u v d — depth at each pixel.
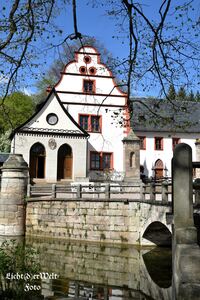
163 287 14.03
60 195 28.06
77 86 40.38
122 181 34.22
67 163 37.25
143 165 46.19
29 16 9.09
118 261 18.69
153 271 16.56
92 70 40.72
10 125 12.19
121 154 40.25
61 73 40.34
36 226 27.41
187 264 5.34
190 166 6.69
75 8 8.86
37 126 36.56
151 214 21.19
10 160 28.48
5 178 28.11
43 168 36.59
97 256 19.92
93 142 39.84
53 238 26.20
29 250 12.40
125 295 12.99
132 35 9.83
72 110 39.94
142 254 20.58
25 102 39.25
